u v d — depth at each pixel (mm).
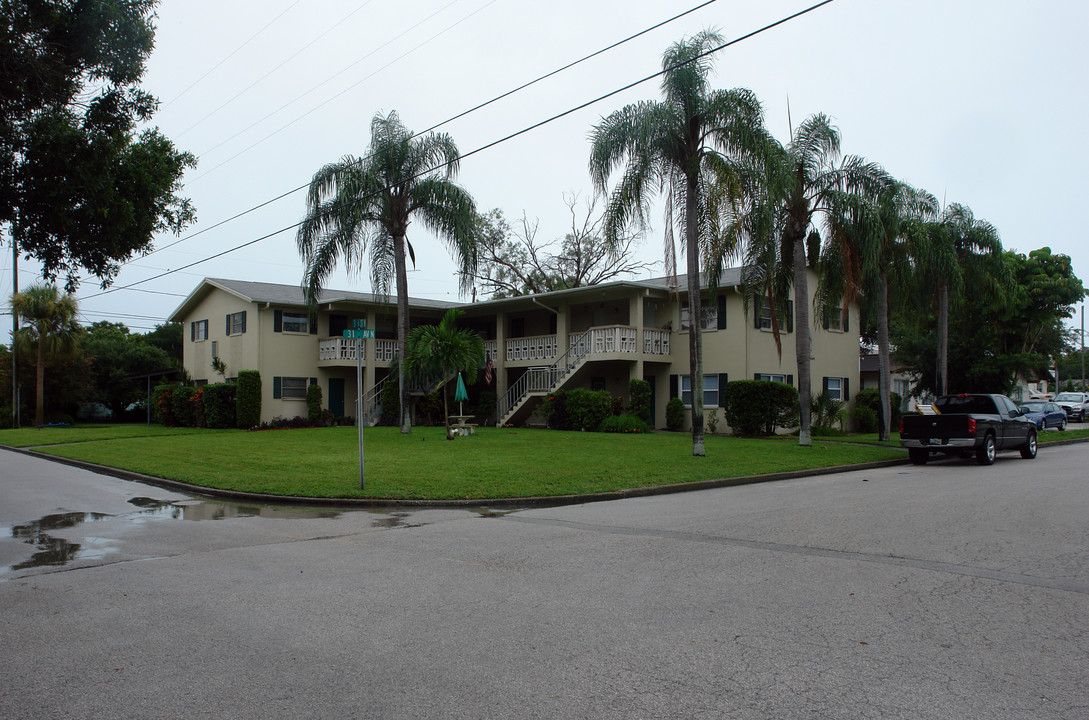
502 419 34406
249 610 6051
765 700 4219
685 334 31203
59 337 39469
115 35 10695
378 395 36000
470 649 5078
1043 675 4555
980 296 30234
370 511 11836
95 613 6012
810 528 9609
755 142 18844
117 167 11578
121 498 13547
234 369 34469
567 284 51250
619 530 9672
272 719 4023
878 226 21438
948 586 6609
